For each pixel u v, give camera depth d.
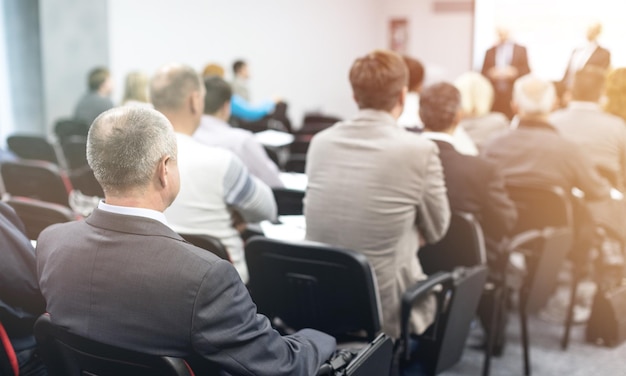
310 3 9.95
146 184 1.26
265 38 9.32
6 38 6.75
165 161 1.28
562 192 2.70
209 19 8.49
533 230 2.83
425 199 2.00
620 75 2.66
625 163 2.83
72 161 4.30
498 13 3.31
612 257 2.90
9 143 4.35
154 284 1.19
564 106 3.08
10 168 3.21
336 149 2.06
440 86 2.47
